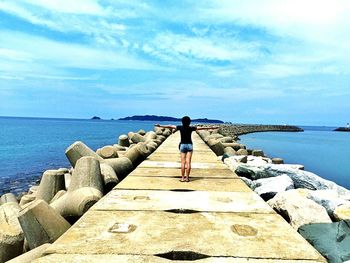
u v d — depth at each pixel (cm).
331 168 2225
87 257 358
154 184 730
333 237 417
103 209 532
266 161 1355
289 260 360
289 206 547
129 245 390
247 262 354
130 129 11350
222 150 1559
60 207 631
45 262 345
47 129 10219
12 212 603
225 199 607
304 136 7700
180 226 457
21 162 2711
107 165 871
